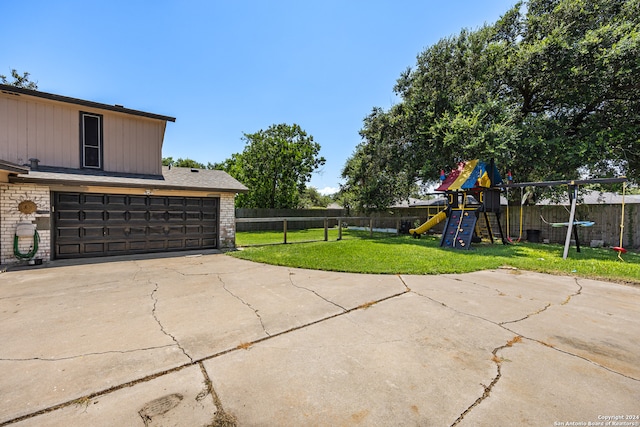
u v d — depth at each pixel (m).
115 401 1.86
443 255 7.35
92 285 4.73
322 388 2.01
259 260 6.84
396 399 1.89
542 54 8.70
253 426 1.64
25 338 2.76
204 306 3.71
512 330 2.98
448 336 2.84
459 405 1.82
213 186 8.84
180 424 1.65
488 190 9.38
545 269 5.74
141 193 7.81
